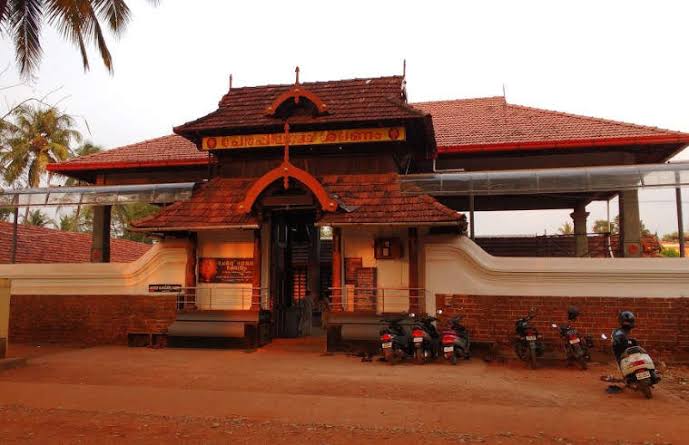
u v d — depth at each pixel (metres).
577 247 18.55
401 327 10.57
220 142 13.01
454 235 11.71
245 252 12.64
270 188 11.67
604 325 10.76
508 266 11.27
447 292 11.55
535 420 6.24
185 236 12.84
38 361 10.41
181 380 8.57
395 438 5.55
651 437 5.62
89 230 36.59
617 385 8.15
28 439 5.51
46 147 31.64
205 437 5.60
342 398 7.29
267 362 10.27
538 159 15.77
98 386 8.07
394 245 11.84
